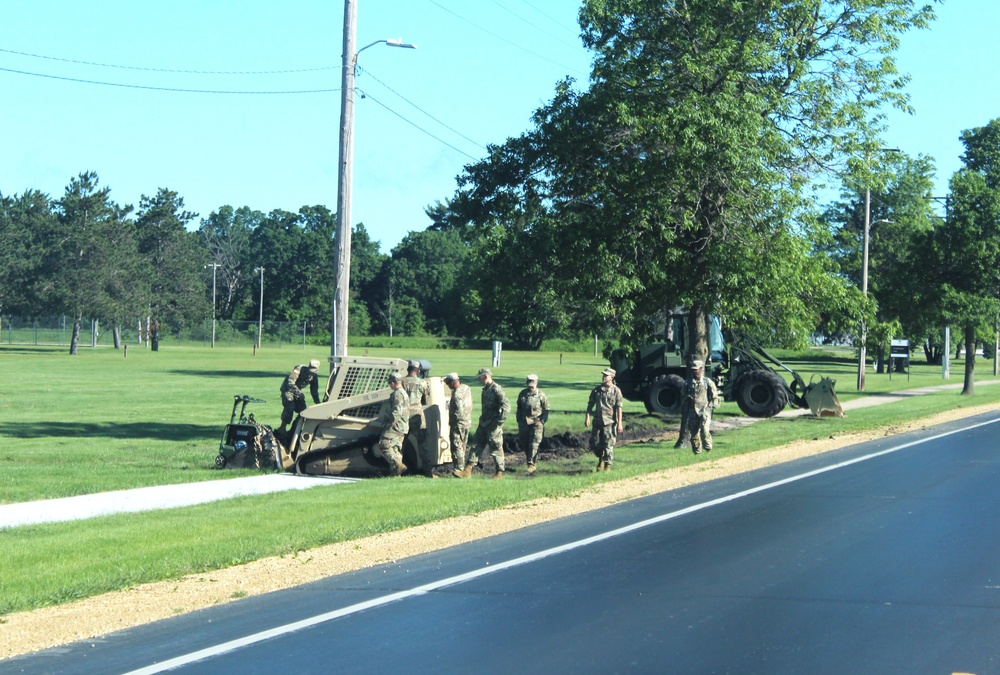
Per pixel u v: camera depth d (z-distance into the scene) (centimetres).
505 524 1270
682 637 755
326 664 698
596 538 1166
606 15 2453
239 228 17850
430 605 860
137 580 950
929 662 689
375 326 15550
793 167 2539
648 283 2480
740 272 2375
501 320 2670
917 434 2542
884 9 2611
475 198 2622
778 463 1942
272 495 1498
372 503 1414
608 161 2430
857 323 2766
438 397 1811
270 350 10019
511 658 706
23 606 857
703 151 2250
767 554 1066
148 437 2375
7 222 8856
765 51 2398
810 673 665
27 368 5591
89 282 8456
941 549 1088
